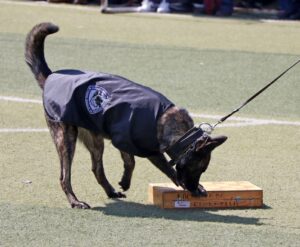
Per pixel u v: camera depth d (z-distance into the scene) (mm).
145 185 11094
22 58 20016
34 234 8891
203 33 24719
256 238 8922
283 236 9031
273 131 14266
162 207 10023
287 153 12906
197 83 17984
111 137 9680
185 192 10047
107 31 24516
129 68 19297
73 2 30312
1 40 22250
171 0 28781
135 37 23594
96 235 8898
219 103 16250
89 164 11992
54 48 21328
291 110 15906
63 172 10070
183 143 9508
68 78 9992
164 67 19562
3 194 10438
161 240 8773
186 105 16000
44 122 14367
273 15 28891
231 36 24281
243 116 15289
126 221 9445
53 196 10461
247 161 12391
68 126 10008
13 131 13695
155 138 9539
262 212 10016
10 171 11492
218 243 8719
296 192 10898
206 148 9492
